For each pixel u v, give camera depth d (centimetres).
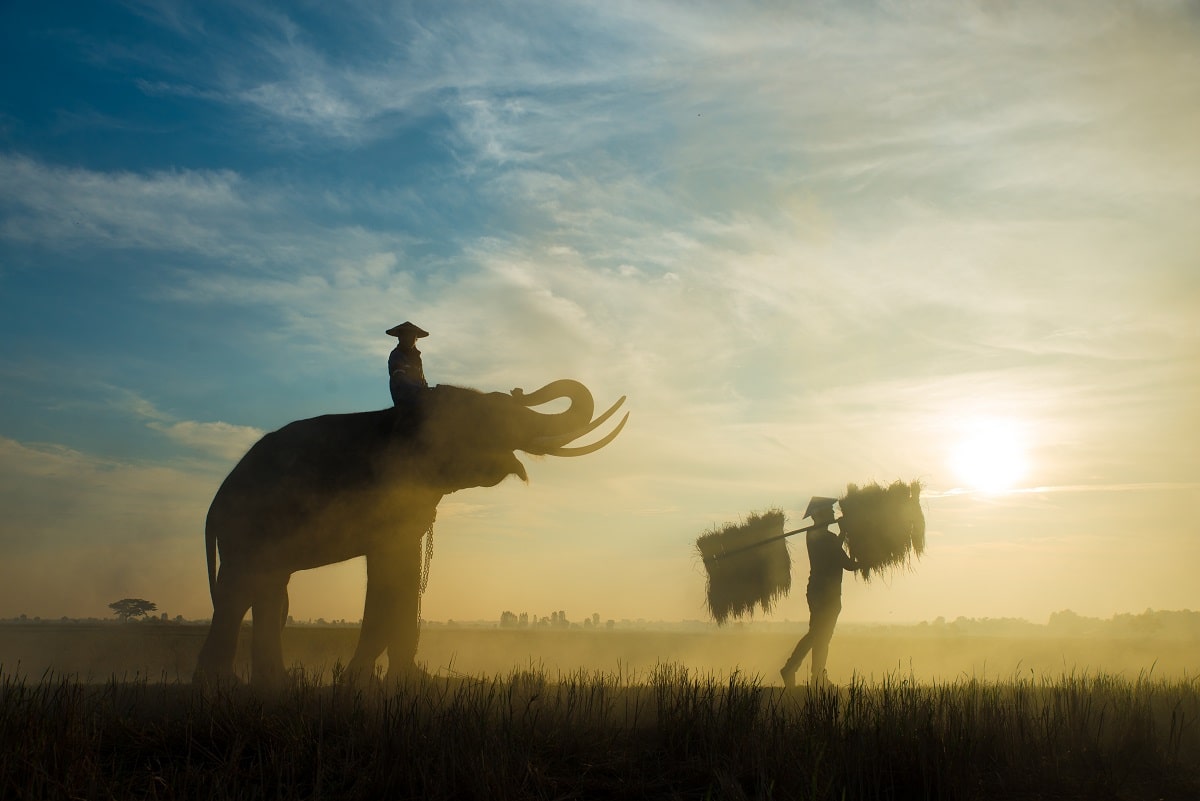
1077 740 724
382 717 697
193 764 634
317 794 553
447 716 688
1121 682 1051
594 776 638
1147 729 737
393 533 1102
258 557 1068
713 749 667
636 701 838
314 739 654
